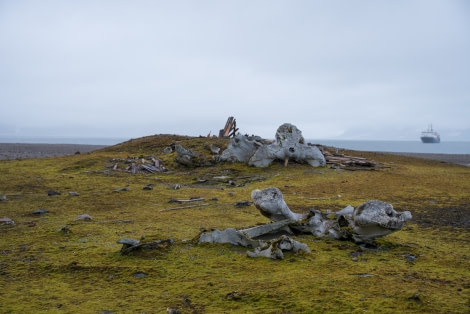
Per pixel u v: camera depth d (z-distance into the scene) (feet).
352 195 75.31
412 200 71.97
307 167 102.53
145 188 77.82
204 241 40.57
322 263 35.37
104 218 54.03
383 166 108.47
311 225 45.68
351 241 42.86
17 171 97.19
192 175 96.63
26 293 29.19
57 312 25.96
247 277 31.94
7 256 37.47
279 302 26.81
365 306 25.85
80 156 122.52
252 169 100.58
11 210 59.00
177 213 57.93
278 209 44.80
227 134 149.69
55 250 38.91
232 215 56.80
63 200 66.80
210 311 25.88
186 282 30.96
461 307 25.88
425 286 29.81
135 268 33.76
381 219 40.01
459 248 42.88
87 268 33.96
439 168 118.52
